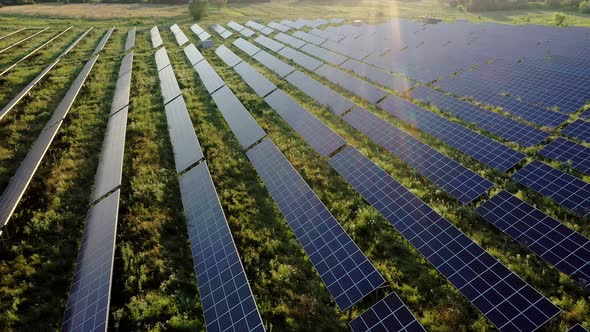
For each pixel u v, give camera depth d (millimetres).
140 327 12500
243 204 18406
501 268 12859
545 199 16750
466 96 27812
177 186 20062
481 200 17031
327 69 36188
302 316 12820
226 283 13469
